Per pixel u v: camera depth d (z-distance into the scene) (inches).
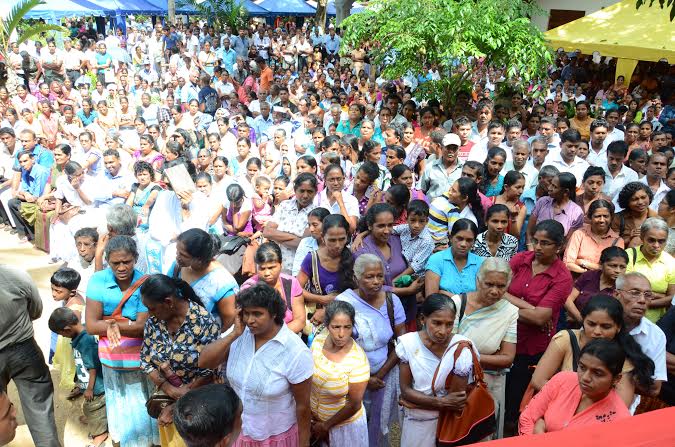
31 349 159.6
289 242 219.3
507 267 149.1
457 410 135.8
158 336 147.2
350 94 583.5
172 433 145.6
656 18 554.9
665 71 610.2
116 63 769.6
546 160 298.2
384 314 157.6
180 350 144.3
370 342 155.2
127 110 485.7
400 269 193.5
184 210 240.8
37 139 370.3
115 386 167.2
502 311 152.3
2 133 358.3
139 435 171.2
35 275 308.8
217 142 373.4
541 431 119.8
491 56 359.9
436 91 395.2
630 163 290.5
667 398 149.5
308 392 130.0
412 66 371.2
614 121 389.7
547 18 738.2
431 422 140.3
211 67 749.9
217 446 89.7
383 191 247.6
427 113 344.5
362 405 149.1
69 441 186.5
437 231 215.9
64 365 200.2
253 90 587.5
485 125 328.8
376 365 156.6
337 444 143.2
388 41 356.2
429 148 319.6
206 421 87.7
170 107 489.7
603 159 308.0
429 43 350.3
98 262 202.7
